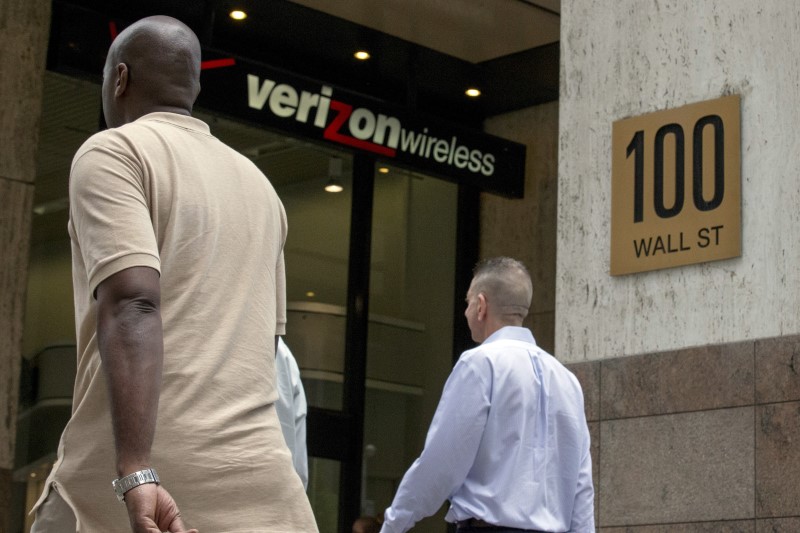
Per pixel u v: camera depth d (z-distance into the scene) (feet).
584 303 27.55
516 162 50.06
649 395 26.12
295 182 48.57
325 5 44.93
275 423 9.39
